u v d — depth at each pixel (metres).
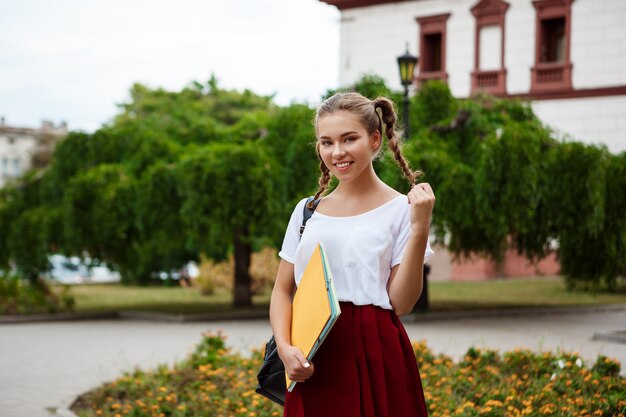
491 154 16.08
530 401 6.27
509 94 31.11
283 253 3.21
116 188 17.97
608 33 29.45
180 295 25.45
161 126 20.61
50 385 9.12
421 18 32.53
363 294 2.99
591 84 29.77
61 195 19.25
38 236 18.55
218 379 7.89
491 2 31.22
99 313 18.22
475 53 31.62
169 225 17.75
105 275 36.06
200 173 17.03
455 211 16.27
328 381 2.95
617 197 17.11
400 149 3.22
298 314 2.96
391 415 2.95
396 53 33.06
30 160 56.53
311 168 17.66
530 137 16.20
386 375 2.96
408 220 3.07
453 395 6.86
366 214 3.06
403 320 16.34
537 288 26.09
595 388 6.77
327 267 2.85
